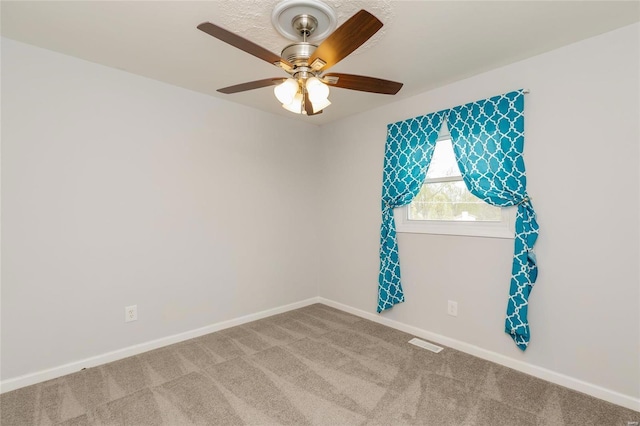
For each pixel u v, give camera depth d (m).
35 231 2.08
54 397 1.92
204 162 2.89
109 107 2.36
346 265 3.52
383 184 3.06
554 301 2.09
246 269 3.20
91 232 2.29
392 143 2.98
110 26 1.83
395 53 2.12
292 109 1.77
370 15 1.23
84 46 2.06
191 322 2.81
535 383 2.08
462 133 2.49
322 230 3.82
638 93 1.79
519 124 2.20
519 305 2.17
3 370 1.97
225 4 1.61
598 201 1.92
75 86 2.22
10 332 2.00
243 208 3.17
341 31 1.34
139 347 2.51
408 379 2.12
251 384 2.06
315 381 2.10
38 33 1.91
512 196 2.24
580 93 1.98
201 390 2.00
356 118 3.40
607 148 1.89
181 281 2.75
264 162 3.35
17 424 1.68
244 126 3.18
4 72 1.97
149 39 1.97
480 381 2.10
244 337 2.81
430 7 1.64
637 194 1.80
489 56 2.16
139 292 2.52
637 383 1.80
